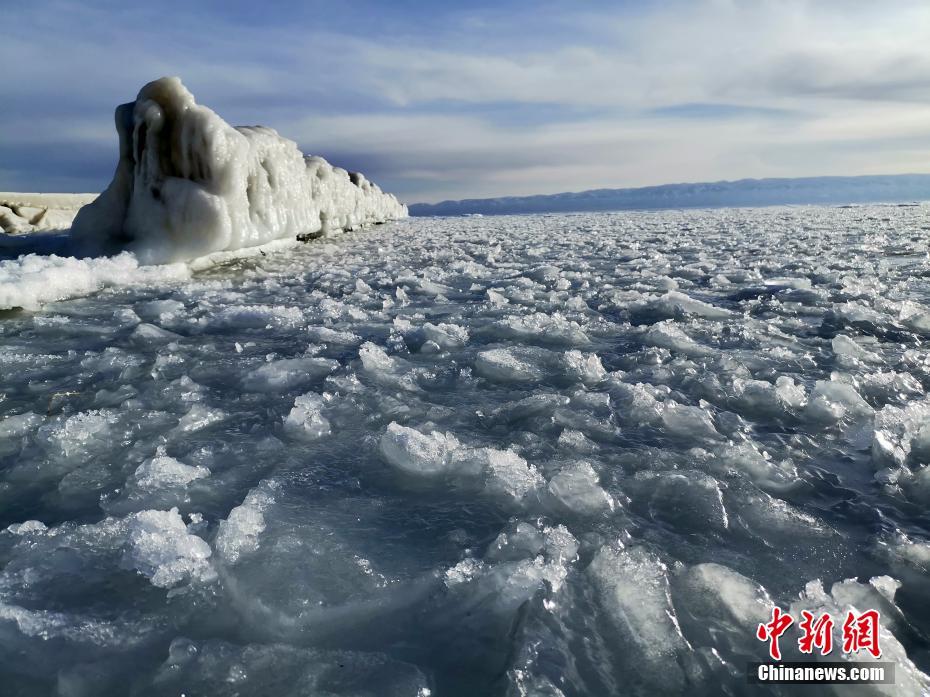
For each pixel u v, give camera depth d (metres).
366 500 1.41
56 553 1.18
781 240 8.45
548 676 0.88
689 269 5.59
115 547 1.21
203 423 1.88
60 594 1.07
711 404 2.06
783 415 1.96
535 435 1.78
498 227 14.42
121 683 0.88
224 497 1.43
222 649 0.93
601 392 2.20
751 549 1.22
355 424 1.90
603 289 4.66
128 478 1.48
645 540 1.25
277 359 2.66
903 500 1.41
